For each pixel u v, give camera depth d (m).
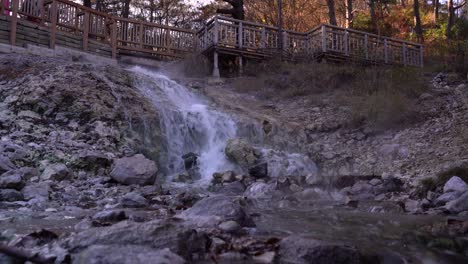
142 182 6.27
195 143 9.14
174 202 4.91
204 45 15.94
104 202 4.90
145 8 35.06
